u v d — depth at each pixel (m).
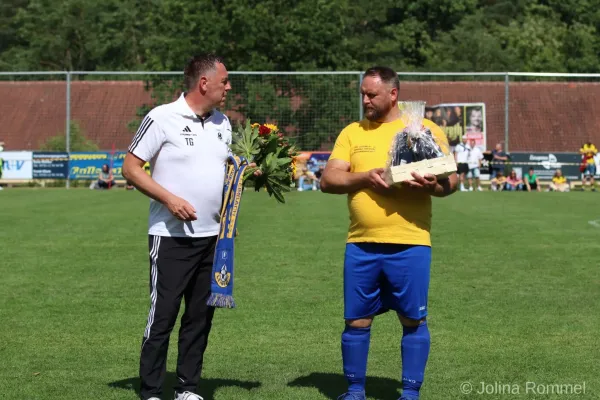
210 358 7.85
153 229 6.33
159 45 46.00
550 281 11.74
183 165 6.27
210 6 43.78
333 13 44.31
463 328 8.95
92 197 28.05
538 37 67.00
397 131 6.36
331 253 14.38
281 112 35.00
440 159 6.05
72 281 11.71
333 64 44.41
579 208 23.81
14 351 8.03
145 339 6.32
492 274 12.29
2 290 11.05
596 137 40.09
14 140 44.28
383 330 8.92
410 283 6.24
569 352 7.97
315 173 34.16
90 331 8.83
